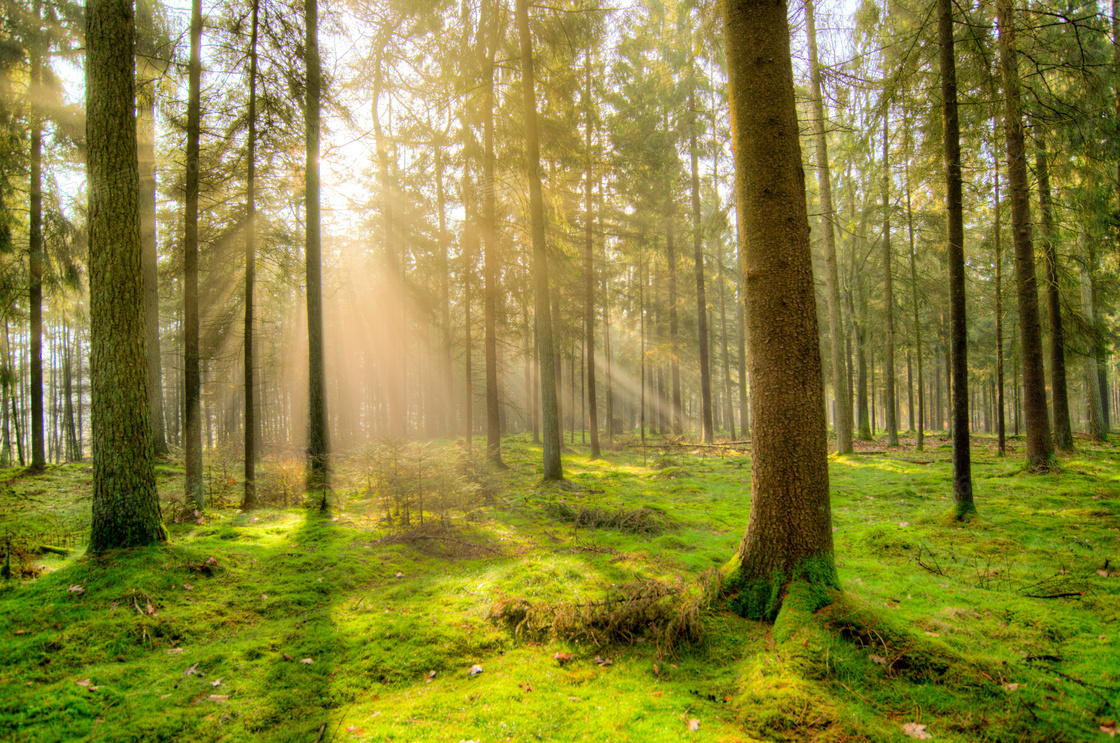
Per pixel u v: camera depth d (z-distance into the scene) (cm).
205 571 478
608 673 328
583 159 1271
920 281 1602
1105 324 1466
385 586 487
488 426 1282
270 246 1230
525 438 2184
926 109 717
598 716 280
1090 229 1038
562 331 2088
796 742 252
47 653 343
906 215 1423
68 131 1165
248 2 812
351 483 951
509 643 372
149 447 508
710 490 989
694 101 1873
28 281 1185
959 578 468
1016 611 386
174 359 2436
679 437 1922
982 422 3838
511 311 1791
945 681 286
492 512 786
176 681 321
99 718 283
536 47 1100
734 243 2373
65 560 512
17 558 502
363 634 383
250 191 822
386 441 763
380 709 295
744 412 3059
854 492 913
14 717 278
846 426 1433
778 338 378
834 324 1431
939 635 346
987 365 2306
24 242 1245
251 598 445
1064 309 1191
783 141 383
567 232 1473
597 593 439
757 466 386
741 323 2530
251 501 805
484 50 1130
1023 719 257
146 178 1311
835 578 361
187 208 770
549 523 715
